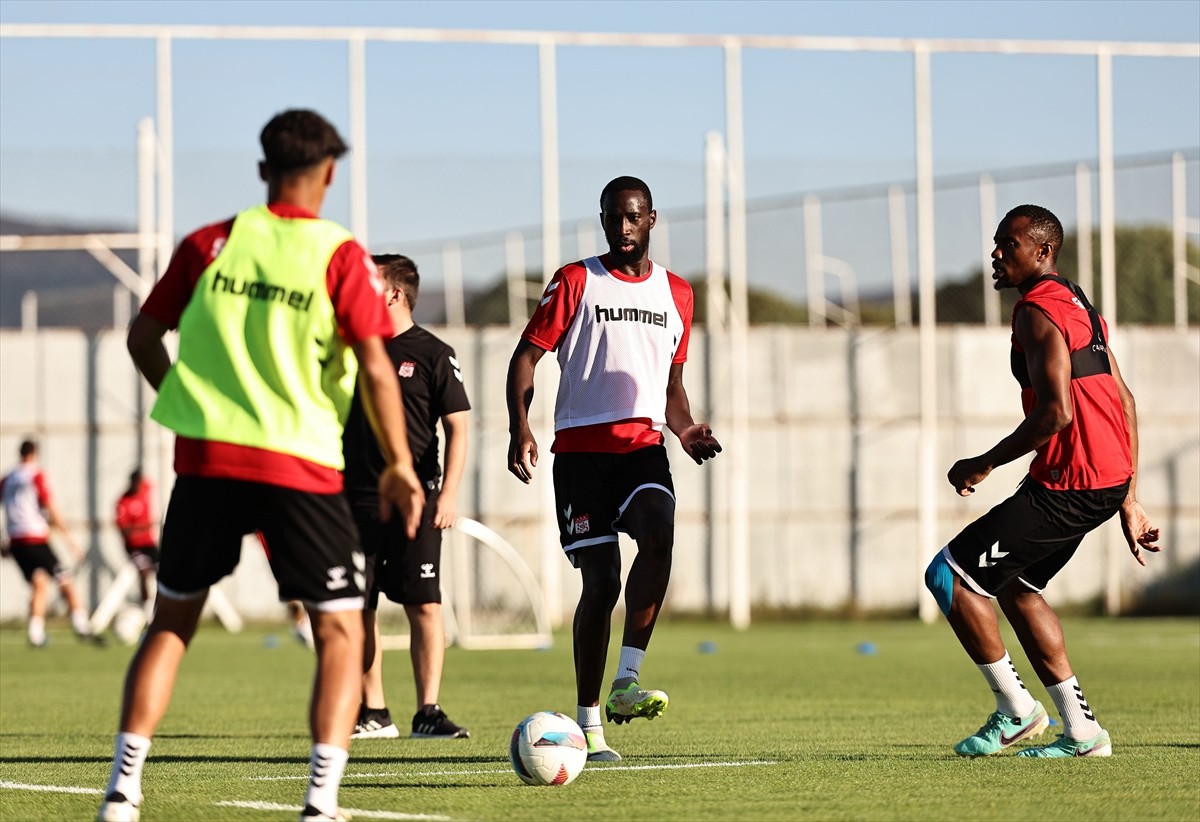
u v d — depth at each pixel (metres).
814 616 72.56
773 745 24.27
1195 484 73.62
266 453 14.35
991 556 21.05
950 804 17.02
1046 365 20.38
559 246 70.75
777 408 72.75
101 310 69.44
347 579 14.58
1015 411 73.62
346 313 14.34
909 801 17.28
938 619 72.56
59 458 69.25
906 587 73.12
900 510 73.19
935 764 21.02
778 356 72.75
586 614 21.91
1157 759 21.39
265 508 14.51
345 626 14.59
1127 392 21.55
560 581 70.56
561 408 22.72
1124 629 64.44
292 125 14.80
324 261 14.46
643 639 21.47
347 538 14.66
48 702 34.94
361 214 68.81
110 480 69.44
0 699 35.84
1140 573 73.12
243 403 14.45
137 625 60.84
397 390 14.40
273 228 14.68
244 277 14.56
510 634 67.94
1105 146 72.62
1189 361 73.81
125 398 69.38
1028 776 19.53
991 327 73.56
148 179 67.31
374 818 16.00
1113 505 21.02
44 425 69.25
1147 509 73.38
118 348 69.31
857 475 73.12
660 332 22.72
